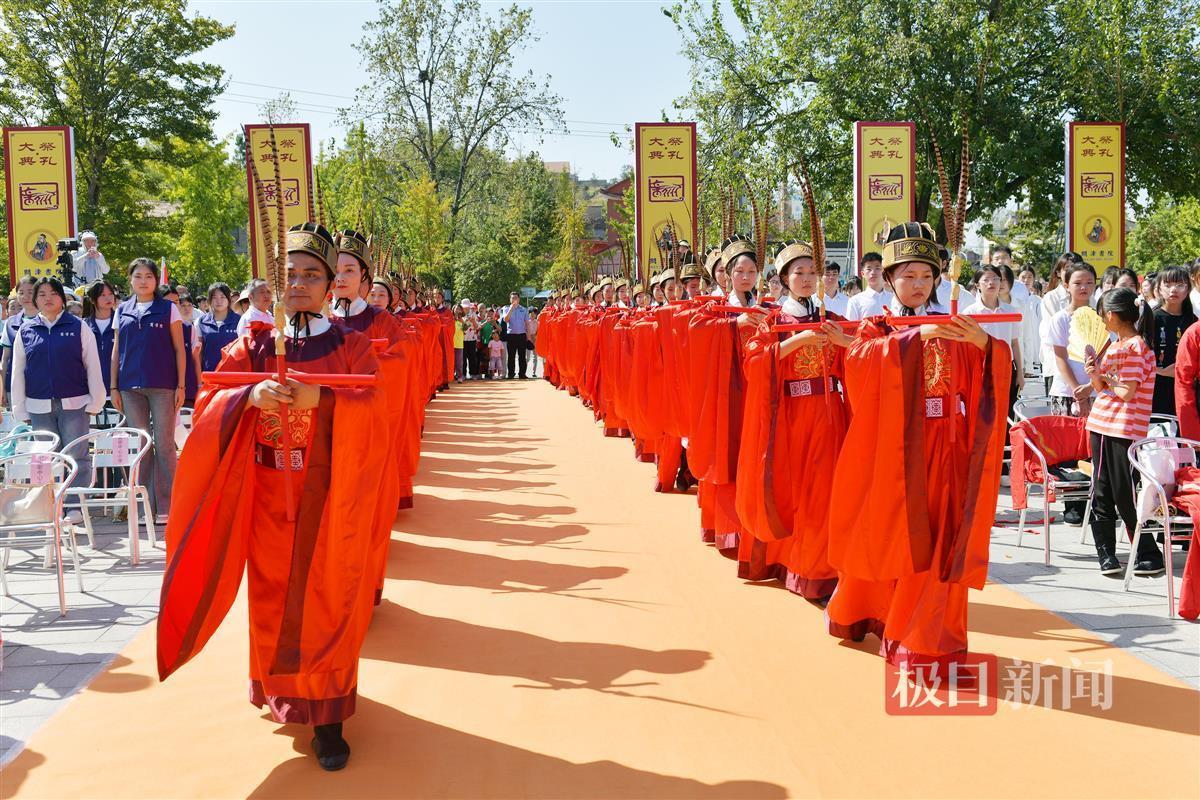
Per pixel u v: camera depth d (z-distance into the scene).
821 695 4.11
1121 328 5.73
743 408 6.05
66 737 3.76
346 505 3.51
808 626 4.95
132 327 7.46
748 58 22.45
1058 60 19.66
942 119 19.00
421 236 33.75
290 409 3.60
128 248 29.72
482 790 3.37
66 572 6.20
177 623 3.46
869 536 4.25
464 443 11.95
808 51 20.58
